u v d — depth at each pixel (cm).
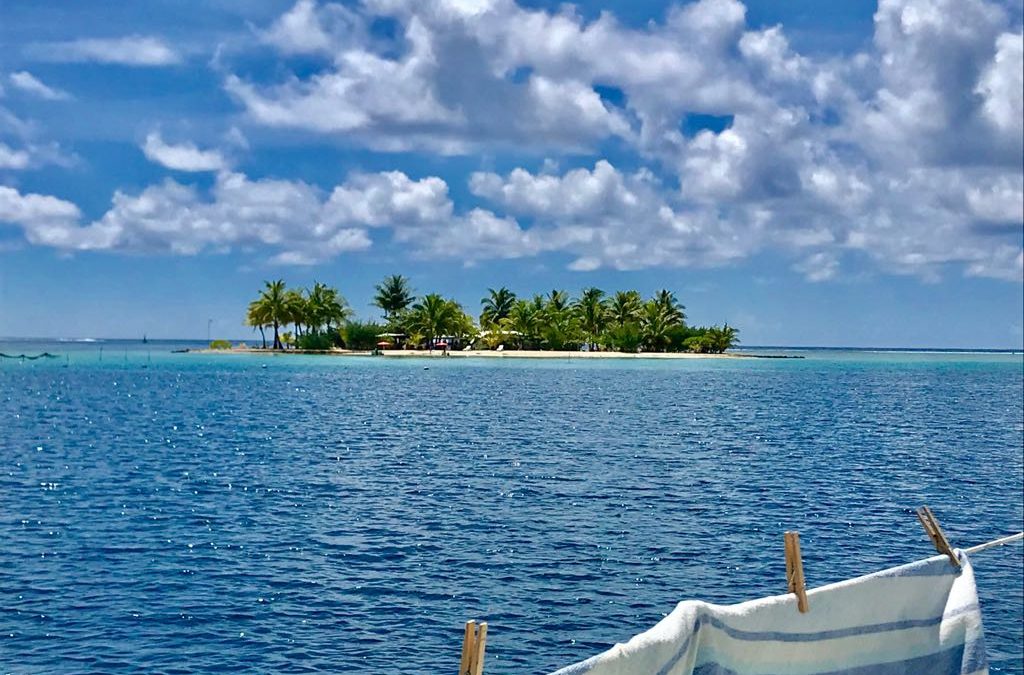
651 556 2073
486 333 17250
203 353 19950
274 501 2780
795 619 532
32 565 1970
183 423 5475
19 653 1452
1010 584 1814
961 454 4088
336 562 2016
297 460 3775
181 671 1394
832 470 3525
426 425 5331
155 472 3419
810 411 6544
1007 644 1477
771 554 2106
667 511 2619
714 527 2395
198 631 1560
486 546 2166
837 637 542
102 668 1400
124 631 1558
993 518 2594
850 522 2489
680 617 491
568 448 4200
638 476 3312
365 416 5922
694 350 18188
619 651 461
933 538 587
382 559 2042
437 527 2388
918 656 561
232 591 1789
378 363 14300
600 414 6100
